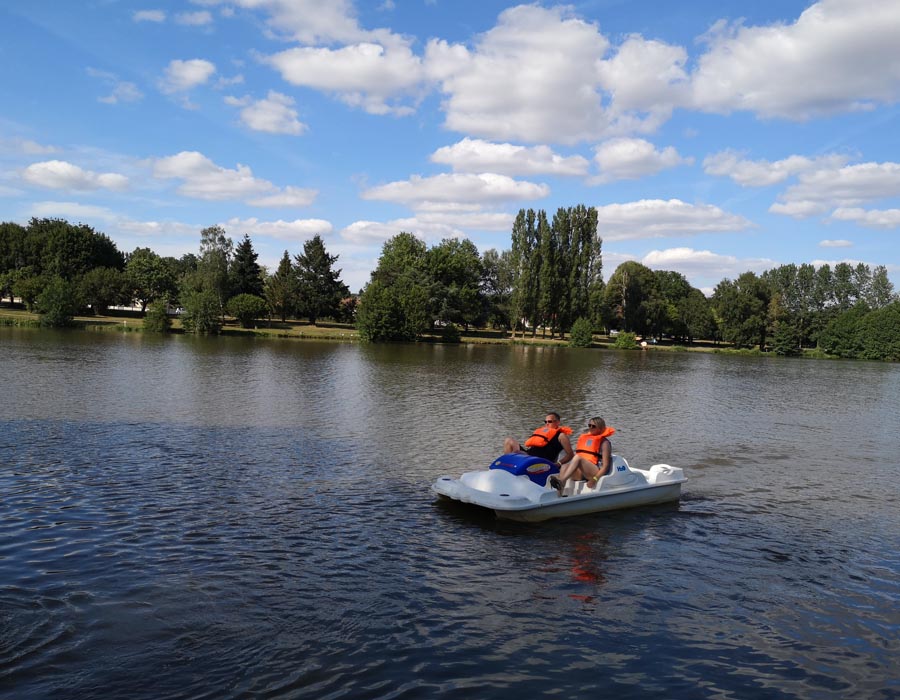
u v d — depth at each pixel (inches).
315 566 378.0
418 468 631.2
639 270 5206.7
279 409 976.3
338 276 4616.1
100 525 431.8
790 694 267.3
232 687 254.5
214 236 4232.3
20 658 267.9
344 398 1139.3
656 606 346.0
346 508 493.4
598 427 519.8
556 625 319.6
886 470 722.8
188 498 502.0
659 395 1443.2
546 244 4389.8
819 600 361.1
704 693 265.9
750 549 440.1
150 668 265.0
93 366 1498.5
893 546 456.4
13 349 1883.6
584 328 4151.1
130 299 4279.0
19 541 397.7
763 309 5000.0
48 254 4389.8
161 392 1103.0
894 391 1819.6
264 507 486.9
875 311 4722.0
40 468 573.9
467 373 1798.7
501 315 4864.7
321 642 292.5
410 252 4771.2
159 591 335.9
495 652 291.3
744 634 318.0
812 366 3270.2
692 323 5118.1
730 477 661.3
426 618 320.2
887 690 272.7
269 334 3673.7
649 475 555.5
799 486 630.5
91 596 327.0
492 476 486.3
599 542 441.4
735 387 1770.4
